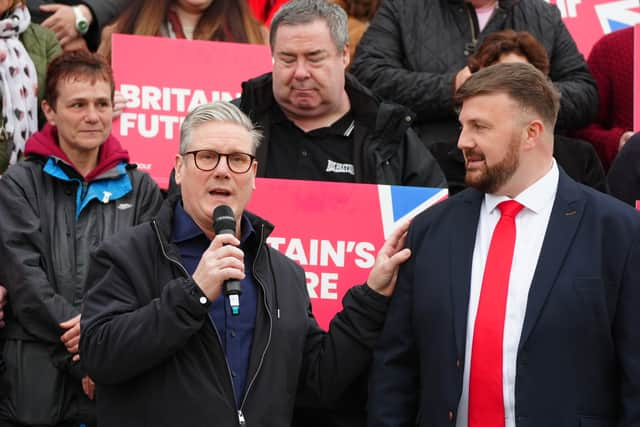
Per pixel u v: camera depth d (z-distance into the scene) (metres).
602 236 6.76
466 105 6.95
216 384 6.66
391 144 8.73
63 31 10.48
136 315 6.52
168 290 6.50
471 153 6.90
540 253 6.75
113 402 6.73
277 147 8.78
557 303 6.62
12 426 7.77
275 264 7.19
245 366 6.79
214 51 9.74
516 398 6.58
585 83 10.71
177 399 6.59
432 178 8.74
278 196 8.07
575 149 9.44
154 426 6.59
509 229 6.88
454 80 9.88
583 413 6.59
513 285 6.75
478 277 6.86
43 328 7.79
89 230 8.08
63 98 8.33
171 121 9.58
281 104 8.74
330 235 8.06
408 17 10.61
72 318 7.71
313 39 8.51
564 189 6.92
